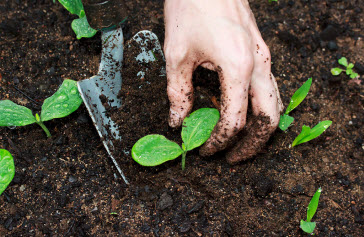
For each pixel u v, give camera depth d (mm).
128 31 712
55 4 734
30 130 655
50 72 687
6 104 627
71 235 603
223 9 573
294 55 734
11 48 698
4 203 616
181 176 637
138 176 638
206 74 671
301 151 665
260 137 597
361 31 756
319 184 649
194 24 574
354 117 700
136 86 654
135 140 644
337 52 741
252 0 771
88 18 608
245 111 575
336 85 720
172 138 649
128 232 607
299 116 693
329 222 627
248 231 615
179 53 576
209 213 618
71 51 699
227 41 563
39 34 710
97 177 637
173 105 610
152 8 738
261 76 583
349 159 671
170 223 611
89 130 660
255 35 586
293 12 763
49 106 634
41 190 625
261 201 633
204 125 613
